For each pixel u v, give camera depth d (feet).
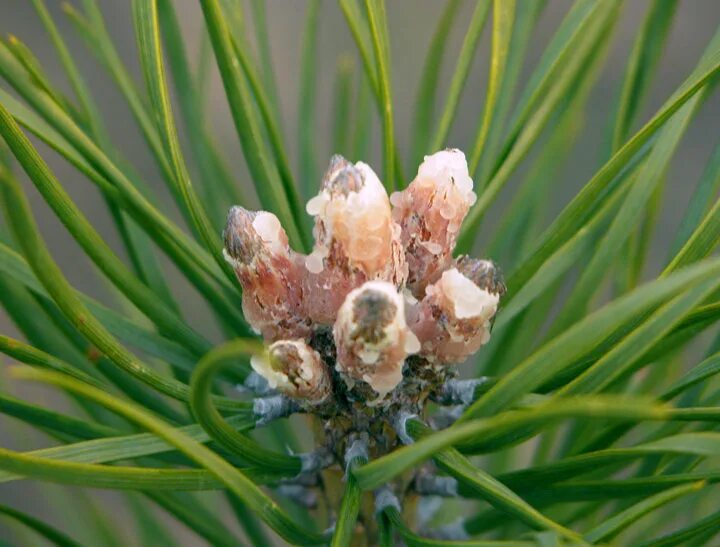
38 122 0.33
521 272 0.34
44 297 0.36
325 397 0.31
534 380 0.25
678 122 0.34
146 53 0.31
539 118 0.36
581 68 0.40
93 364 0.38
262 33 0.41
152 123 0.39
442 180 0.32
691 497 0.42
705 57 0.31
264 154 0.35
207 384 0.25
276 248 0.31
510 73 0.38
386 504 0.33
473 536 0.39
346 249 0.30
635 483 0.30
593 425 0.39
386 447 0.34
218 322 0.42
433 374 0.32
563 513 0.41
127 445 0.30
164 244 0.36
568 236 0.33
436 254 0.32
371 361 0.29
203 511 0.42
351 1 0.34
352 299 0.28
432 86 0.42
